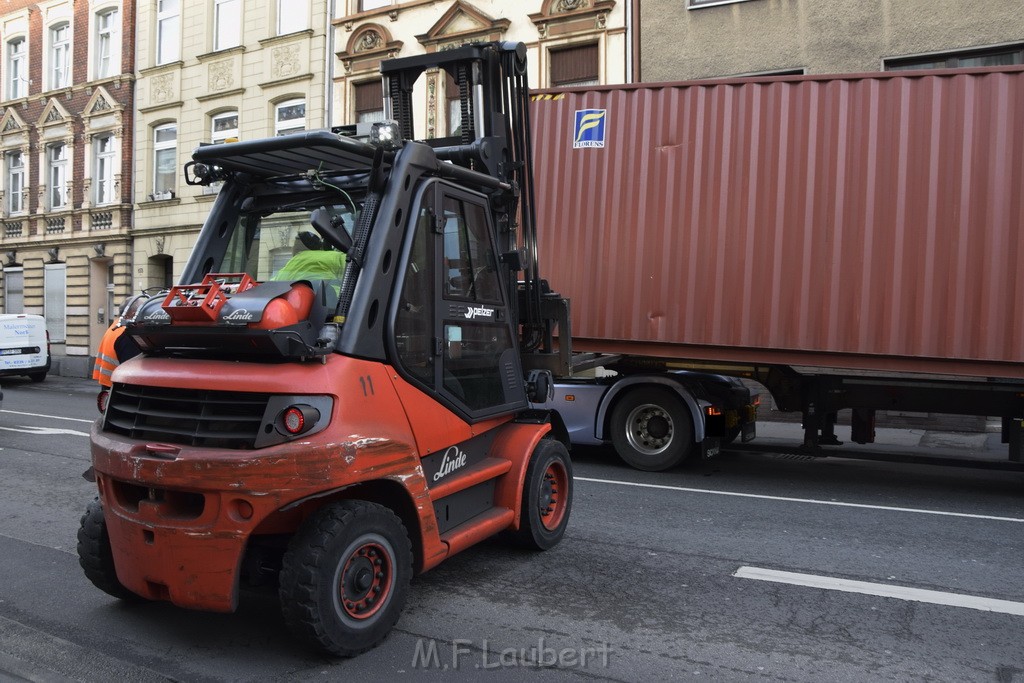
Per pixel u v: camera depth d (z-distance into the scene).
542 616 4.46
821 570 5.41
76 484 7.97
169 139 24.53
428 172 4.50
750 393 10.12
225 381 3.69
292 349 3.61
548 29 17.00
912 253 7.86
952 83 7.78
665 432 9.14
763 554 5.77
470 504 4.86
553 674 3.72
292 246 4.72
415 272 4.31
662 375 9.20
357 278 3.97
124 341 4.72
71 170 26.78
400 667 3.77
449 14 18.31
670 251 8.80
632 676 3.72
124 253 24.97
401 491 4.07
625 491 7.98
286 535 3.96
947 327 7.72
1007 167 7.57
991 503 7.73
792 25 14.59
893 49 13.84
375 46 19.67
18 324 22.00
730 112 8.60
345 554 3.70
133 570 3.83
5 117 28.81
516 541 5.54
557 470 5.82
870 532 6.48
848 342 8.08
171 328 3.88
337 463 3.60
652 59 15.77
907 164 7.90
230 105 22.66
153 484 3.66
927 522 6.86
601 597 4.79
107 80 25.38
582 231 9.17
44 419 13.58
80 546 4.31
